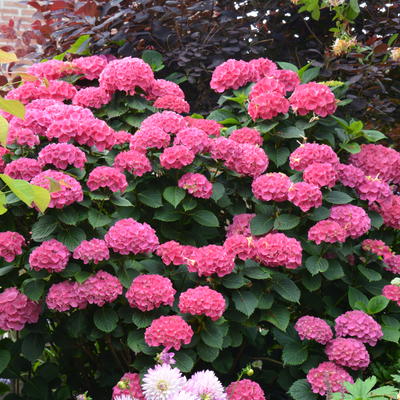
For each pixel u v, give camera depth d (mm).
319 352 2633
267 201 2740
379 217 2980
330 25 4383
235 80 3141
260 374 2906
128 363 2676
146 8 4133
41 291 2336
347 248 2768
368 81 3988
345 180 2922
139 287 2336
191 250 2539
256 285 2594
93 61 3314
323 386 2389
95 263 2320
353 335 2541
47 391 2740
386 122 4207
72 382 2934
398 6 4270
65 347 2684
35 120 2541
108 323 2424
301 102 2902
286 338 2693
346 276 2912
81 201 2389
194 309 2262
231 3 4398
